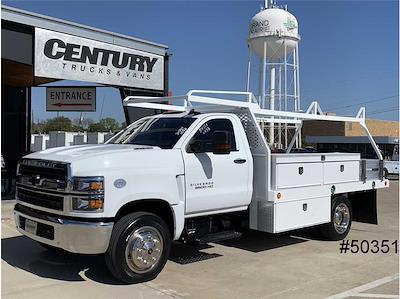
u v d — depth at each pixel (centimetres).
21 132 1889
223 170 693
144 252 586
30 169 622
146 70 1442
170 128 695
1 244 772
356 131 5153
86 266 655
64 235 559
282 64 3550
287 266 690
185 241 675
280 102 3538
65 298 529
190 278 618
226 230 741
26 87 1895
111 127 5312
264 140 740
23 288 561
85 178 553
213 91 729
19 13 1170
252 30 3538
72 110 1602
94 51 1316
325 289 586
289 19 3481
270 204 736
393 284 611
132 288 569
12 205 1167
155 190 605
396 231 987
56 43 1240
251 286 591
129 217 580
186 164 645
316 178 812
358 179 912
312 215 804
